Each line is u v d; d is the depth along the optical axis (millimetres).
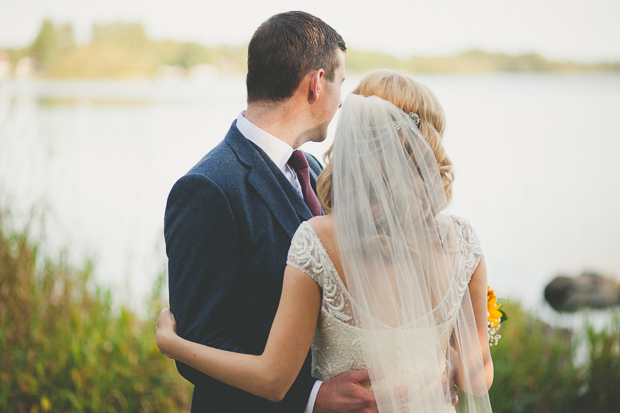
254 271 1578
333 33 1745
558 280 6285
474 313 1483
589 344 3479
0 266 3061
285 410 1474
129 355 3092
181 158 13688
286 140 1723
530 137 19953
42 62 26281
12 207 3291
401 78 1483
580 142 18938
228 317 1552
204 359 1420
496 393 3170
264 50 1672
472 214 9594
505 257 6742
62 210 3975
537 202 10961
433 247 1385
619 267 7293
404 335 1338
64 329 3113
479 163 15266
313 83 1684
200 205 1546
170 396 3051
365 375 1367
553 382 3330
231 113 25547
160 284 3324
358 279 1321
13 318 3068
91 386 2916
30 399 2848
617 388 3174
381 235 1348
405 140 1392
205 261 1532
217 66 34969
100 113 24469
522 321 4109
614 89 39906
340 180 1369
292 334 1329
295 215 1651
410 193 1371
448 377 1433
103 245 4266
